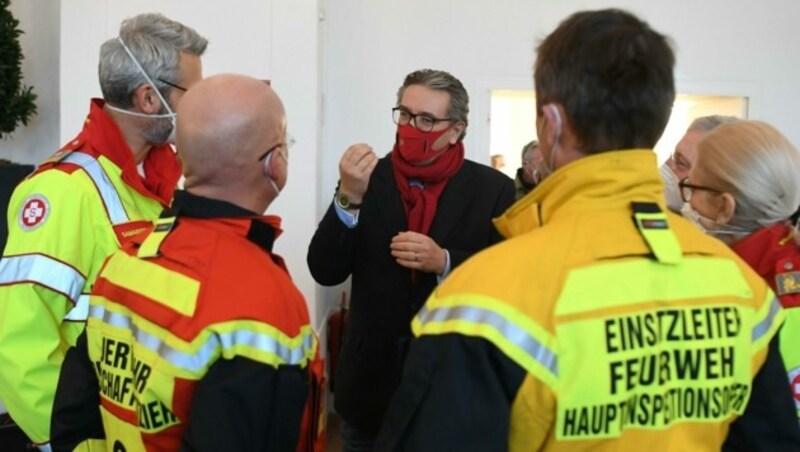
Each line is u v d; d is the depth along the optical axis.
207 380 1.02
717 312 0.93
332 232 1.90
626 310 0.87
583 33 0.91
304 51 3.53
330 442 3.75
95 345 1.19
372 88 4.21
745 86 4.34
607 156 0.90
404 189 1.95
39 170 1.47
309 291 3.56
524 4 4.20
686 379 0.90
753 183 1.29
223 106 1.13
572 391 0.84
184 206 1.15
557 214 0.94
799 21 4.32
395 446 0.91
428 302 0.95
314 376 1.18
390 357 1.90
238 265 1.09
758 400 1.02
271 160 1.17
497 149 6.71
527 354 0.84
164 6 3.47
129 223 1.50
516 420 0.88
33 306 1.35
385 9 4.20
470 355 0.86
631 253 0.89
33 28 3.62
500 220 1.06
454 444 0.84
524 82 4.22
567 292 0.86
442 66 4.22
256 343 1.04
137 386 1.08
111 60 1.49
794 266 1.28
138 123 1.53
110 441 1.16
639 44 0.90
